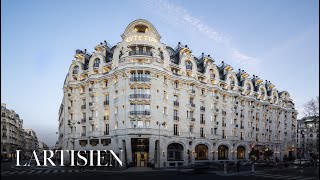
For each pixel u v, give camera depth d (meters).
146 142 62.19
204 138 73.38
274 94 104.81
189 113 71.56
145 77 63.19
